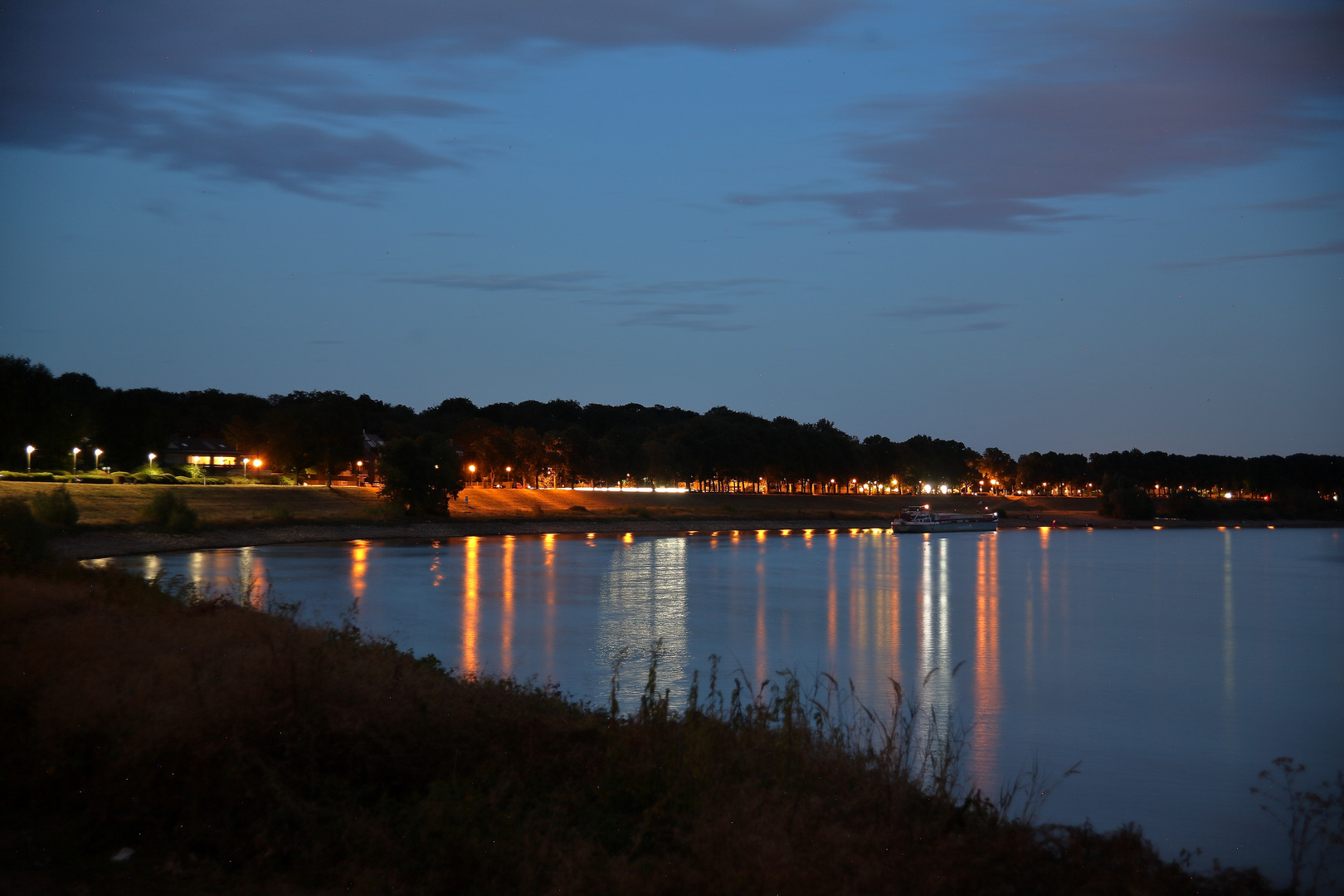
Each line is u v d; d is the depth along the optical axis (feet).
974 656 141.69
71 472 400.67
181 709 36.42
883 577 277.85
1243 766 83.15
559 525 457.68
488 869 29.27
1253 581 294.87
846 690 105.91
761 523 558.56
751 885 27.99
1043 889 30.42
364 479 546.26
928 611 197.47
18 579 82.53
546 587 213.66
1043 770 78.95
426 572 241.96
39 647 47.39
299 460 484.33
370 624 149.59
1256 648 159.63
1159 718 103.19
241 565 240.12
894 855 30.14
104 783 32.68
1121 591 256.11
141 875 28.73
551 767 36.94
